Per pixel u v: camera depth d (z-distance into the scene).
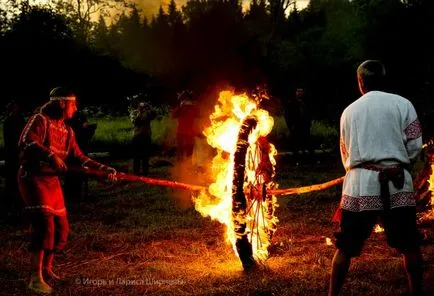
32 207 4.70
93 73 17.11
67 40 16.16
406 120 4.12
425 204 6.59
